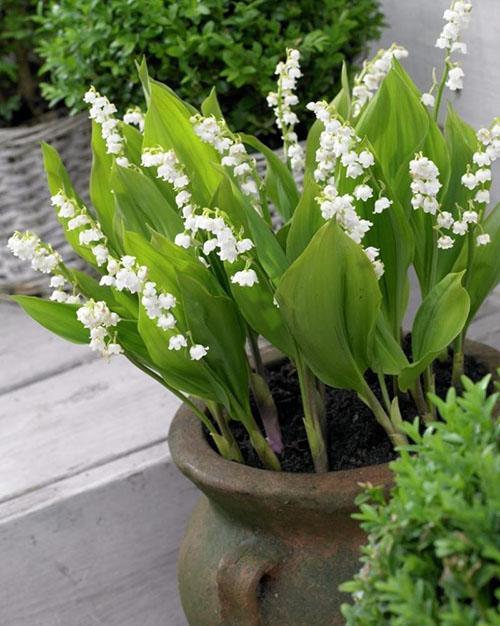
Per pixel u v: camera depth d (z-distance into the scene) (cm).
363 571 53
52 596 92
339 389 80
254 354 77
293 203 76
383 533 52
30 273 119
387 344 69
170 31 104
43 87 114
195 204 71
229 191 68
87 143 117
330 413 78
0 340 116
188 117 73
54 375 108
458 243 75
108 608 94
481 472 49
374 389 79
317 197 64
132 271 66
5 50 130
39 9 117
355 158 64
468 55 108
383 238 70
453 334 67
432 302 69
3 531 89
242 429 78
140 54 106
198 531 75
